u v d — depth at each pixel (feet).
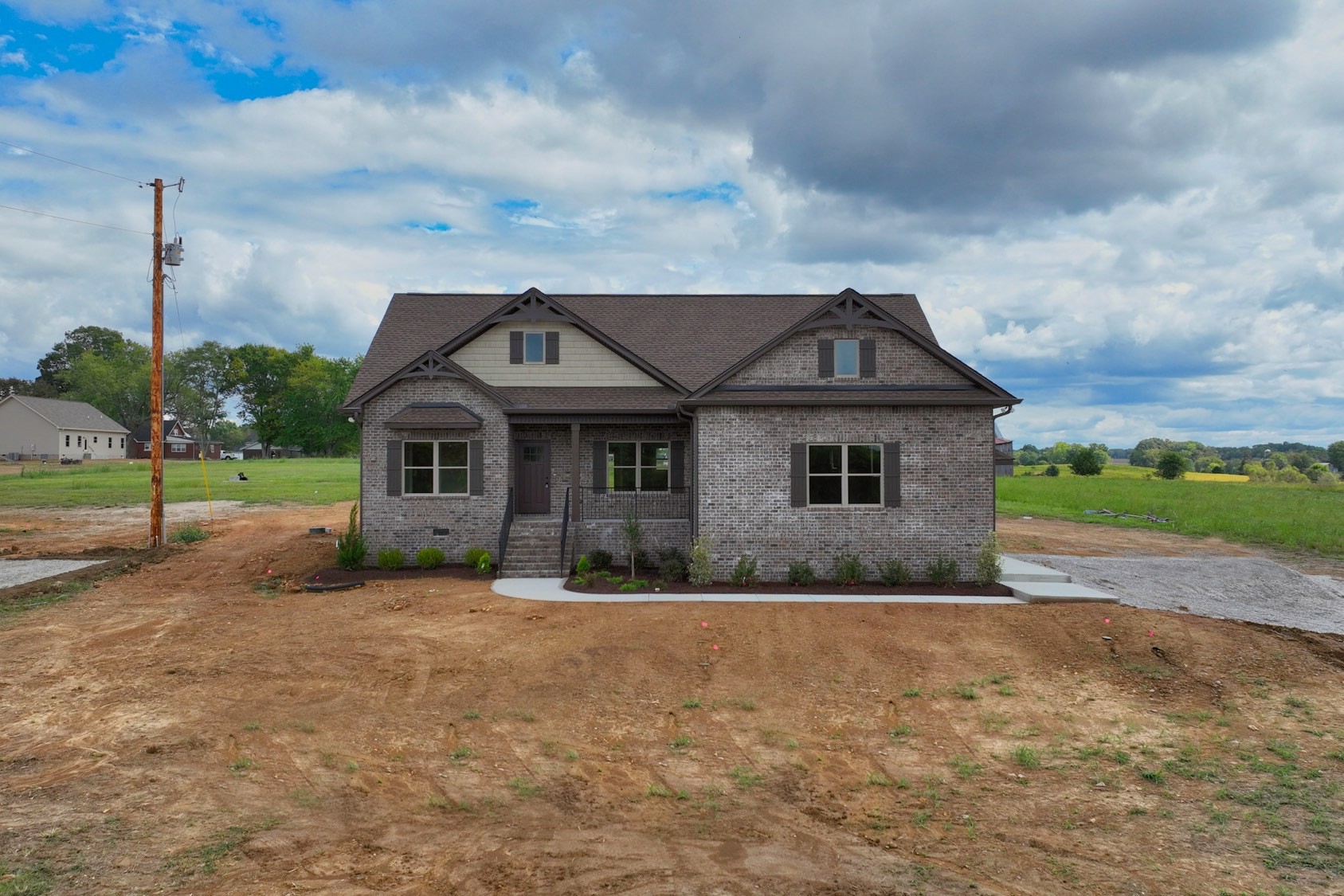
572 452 68.39
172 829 23.56
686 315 83.20
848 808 26.27
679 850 23.07
